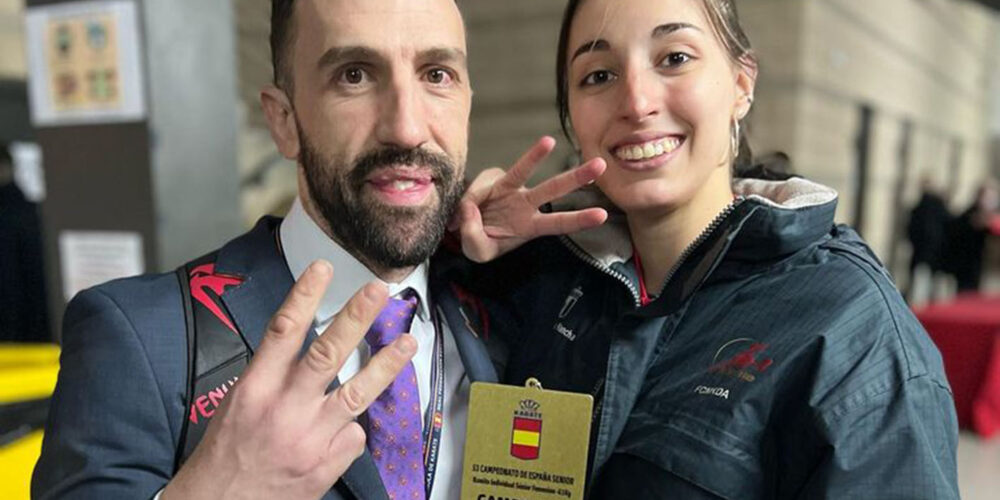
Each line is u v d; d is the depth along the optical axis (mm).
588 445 789
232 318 779
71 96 2020
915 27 8344
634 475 742
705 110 813
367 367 627
